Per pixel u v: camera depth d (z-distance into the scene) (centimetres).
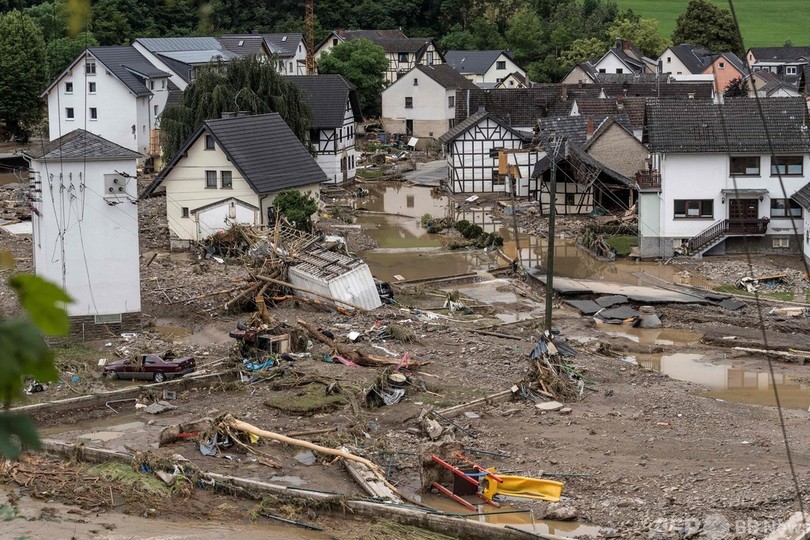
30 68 11938
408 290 6284
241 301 5756
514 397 4316
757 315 5659
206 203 7519
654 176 7162
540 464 3550
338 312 5616
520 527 3098
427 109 13300
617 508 3191
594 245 7306
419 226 8556
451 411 4116
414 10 18050
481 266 7050
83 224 5125
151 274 6419
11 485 3447
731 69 14825
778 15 19462
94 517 3219
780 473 3422
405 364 4669
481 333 5331
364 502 3250
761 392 4497
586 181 8406
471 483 3322
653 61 15788
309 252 6116
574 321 5628
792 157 7062
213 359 4841
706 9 17038
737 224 7050
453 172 10044
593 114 10200
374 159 11962
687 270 6756
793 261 6875
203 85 9075
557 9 17888
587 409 4181
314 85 10544
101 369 4675
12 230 7669
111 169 5103
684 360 5003
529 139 10006
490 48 17088
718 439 3803
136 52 11894
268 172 7644
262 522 3219
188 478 3462
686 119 7169
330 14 17275
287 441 3747
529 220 8712
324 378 4488
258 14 16088
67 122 11444
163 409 4206
